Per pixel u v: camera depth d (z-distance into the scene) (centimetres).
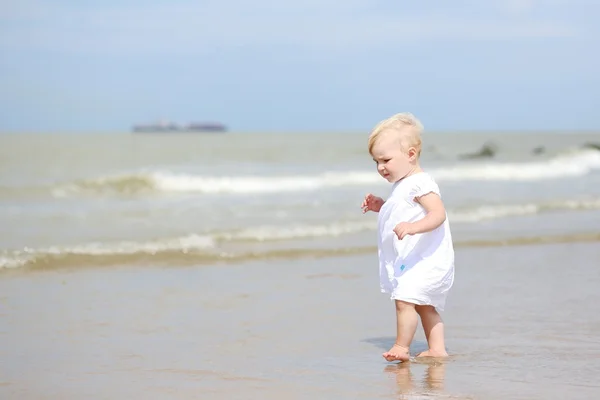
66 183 2712
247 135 10250
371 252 1342
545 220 1842
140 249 1305
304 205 2197
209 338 711
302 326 768
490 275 1087
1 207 2164
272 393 521
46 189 2631
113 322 785
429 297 630
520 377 562
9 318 803
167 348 670
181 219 1842
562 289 971
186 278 1072
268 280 1056
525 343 680
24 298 918
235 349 666
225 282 1039
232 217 1884
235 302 898
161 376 573
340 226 1672
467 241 1455
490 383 545
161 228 1658
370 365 606
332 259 1262
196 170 3728
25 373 583
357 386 539
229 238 1480
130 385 546
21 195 2541
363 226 1675
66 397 515
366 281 1053
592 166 4256
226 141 7106
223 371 587
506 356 633
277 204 2231
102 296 934
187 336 720
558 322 772
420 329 762
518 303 876
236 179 2958
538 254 1310
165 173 3269
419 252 638
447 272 640
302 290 980
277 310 850
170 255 1259
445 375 570
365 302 902
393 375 572
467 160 4822
